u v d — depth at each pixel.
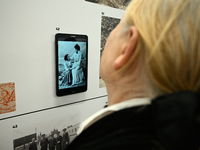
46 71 0.70
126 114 0.24
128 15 0.27
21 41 0.61
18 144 0.66
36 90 0.68
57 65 0.71
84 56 0.81
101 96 0.94
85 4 0.78
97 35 0.86
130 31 0.25
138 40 0.23
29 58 0.64
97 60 0.88
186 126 0.19
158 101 0.21
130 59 0.24
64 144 0.81
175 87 0.22
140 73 0.25
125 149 0.21
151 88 0.24
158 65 0.21
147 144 0.21
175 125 0.19
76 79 0.79
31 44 0.64
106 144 0.22
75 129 0.84
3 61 0.58
